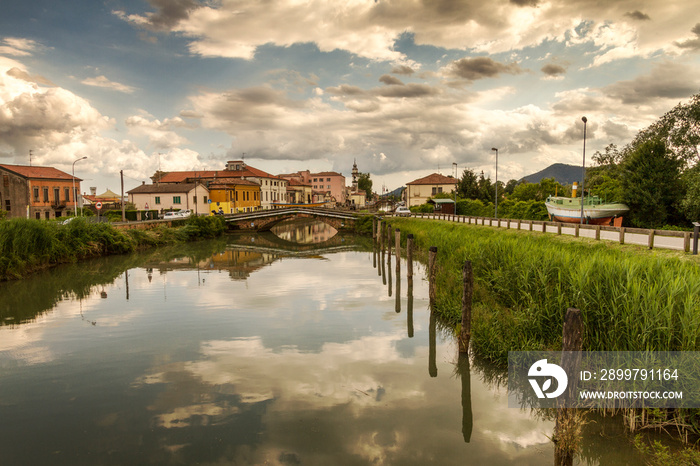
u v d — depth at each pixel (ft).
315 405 27.63
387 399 28.63
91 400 28.48
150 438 23.86
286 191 329.52
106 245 109.70
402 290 65.77
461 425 25.35
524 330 33.35
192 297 61.00
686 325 24.50
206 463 21.54
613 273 31.55
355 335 42.45
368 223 185.78
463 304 34.78
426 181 279.49
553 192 200.34
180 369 33.68
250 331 43.83
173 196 210.59
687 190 106.22
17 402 28.19
